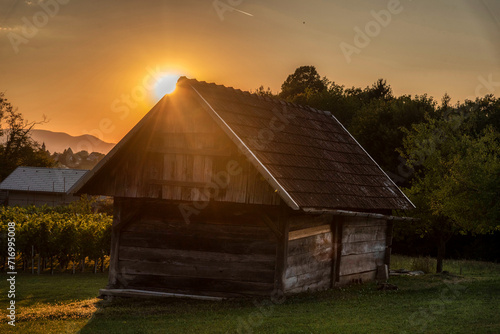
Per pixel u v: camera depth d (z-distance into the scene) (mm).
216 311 12289
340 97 55375
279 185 12883
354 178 17156
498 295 14164
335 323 10344
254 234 14203
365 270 18312
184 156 14672
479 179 18078
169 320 11195
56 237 24469
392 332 9391
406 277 20797
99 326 10586
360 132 41875
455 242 40031
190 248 14758
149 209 15242
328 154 17109
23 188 61406
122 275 15328
